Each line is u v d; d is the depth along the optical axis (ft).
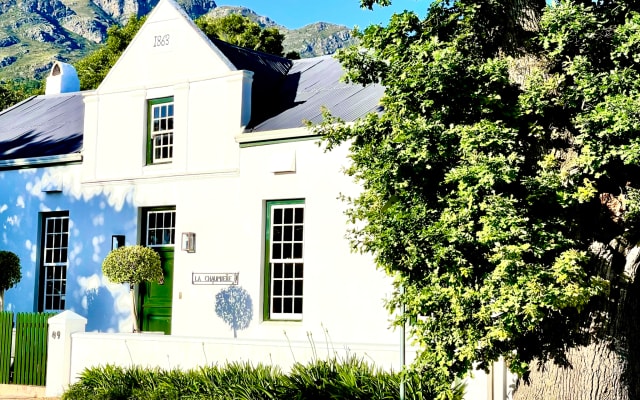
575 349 30.81
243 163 57.67
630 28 29.25
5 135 75.97
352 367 37.63
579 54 31.27
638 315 31.73
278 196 55.93
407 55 32.45
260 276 56.34
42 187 67.46
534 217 29.76
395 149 31.12
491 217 28.09
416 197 31.58
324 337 53.06
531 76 31.40
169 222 62.13
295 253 55.72
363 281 52.08
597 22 30.22
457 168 29.48
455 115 31.58
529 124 30.91
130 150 63.26
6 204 69.46
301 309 55.21
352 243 33.96
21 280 68.13
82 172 65.57
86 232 64.90
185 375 42.73
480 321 29.60
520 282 27.73
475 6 32.35
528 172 31.24
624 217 29.60
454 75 30.42
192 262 59.31
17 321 52.90
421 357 30.78
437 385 31.91
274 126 57.72
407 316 31.09
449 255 29.32
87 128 65.67
